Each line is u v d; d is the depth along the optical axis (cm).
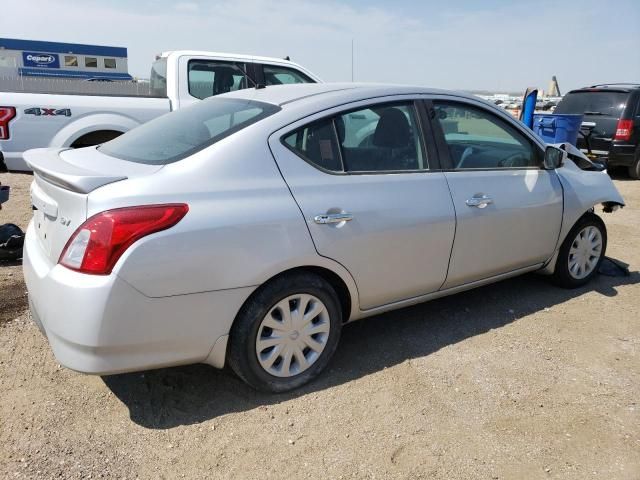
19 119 632
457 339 372
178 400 296
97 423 275
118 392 300
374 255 316
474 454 262
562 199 420
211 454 256
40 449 254
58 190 263
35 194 299
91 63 3697
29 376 310
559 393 313
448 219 345
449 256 354
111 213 243
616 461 260
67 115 650
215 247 260
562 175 429
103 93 767
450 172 357
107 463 248
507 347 363
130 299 244
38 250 287
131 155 301
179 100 704
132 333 248
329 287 304
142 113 682
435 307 424
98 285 239
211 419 281
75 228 249
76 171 263
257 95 345
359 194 310
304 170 297
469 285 384
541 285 475
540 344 369
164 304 253
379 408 294
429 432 276
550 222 415
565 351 361
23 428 268
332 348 315
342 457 257
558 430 281
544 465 256
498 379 325
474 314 413
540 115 974
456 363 341
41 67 3581
